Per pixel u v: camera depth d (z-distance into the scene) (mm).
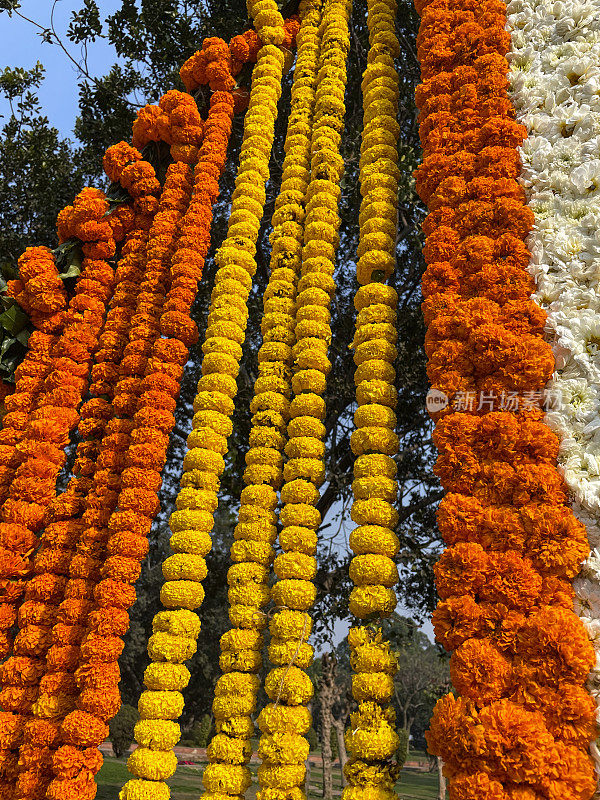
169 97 6246
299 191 5488
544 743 2578
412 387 6098
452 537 3215
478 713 2764
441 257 3941
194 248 5527
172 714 3861
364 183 4945
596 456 3170
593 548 3025
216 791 3443
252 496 4266
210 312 5266
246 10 8078
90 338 5609
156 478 4699
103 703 4031
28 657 4500
